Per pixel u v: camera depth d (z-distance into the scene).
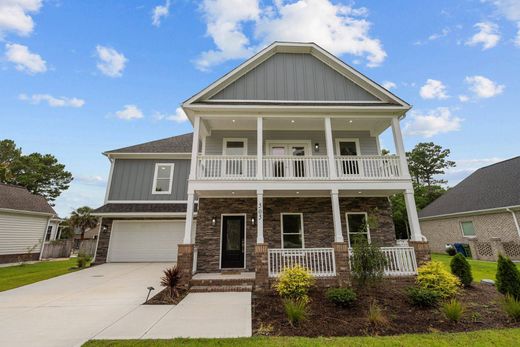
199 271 10.18
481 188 18.91
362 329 5.09
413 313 5.91
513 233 15.14
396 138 9.99
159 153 14.75
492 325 5.19
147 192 14.38
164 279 7.68
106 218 14.00
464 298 6.82
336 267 8.23
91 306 6.52
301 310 5.52
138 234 13.95
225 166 9.74
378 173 9.74
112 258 13.61
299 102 10.76
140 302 6.87
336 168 10.22
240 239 10.75
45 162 33.66
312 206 10.94
